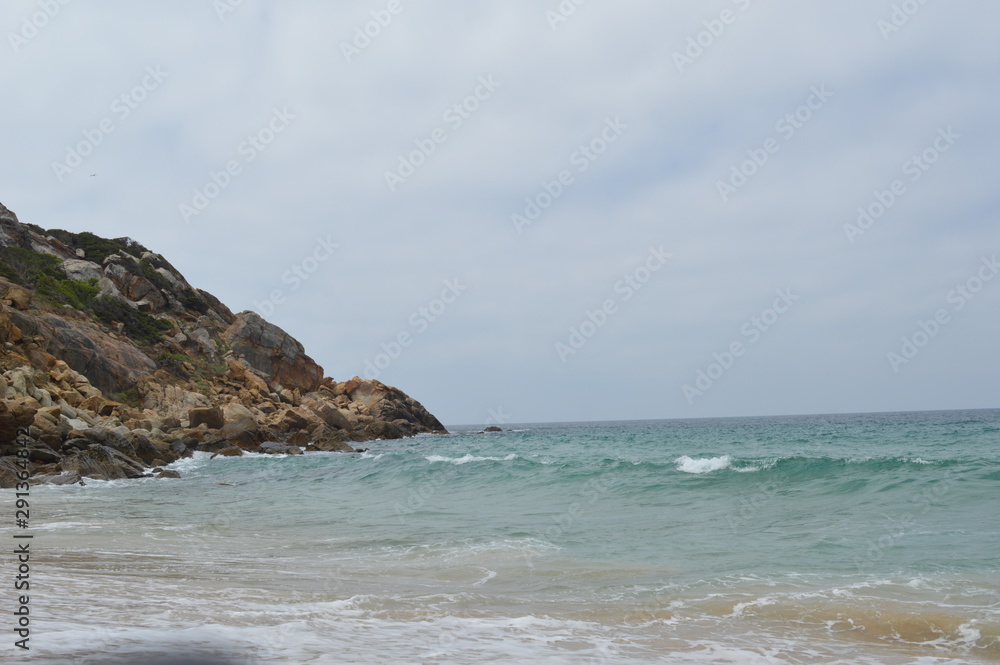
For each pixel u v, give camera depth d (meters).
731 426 121.38
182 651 5.06
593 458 31.84
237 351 74.56
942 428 68.62
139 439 37.53
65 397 42.75
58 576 8.74
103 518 16.83
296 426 61.06
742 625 7.45
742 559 11.27
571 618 7.60
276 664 4.98
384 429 78.00
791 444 46.47
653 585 9.45
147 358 61.41
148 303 71.44
